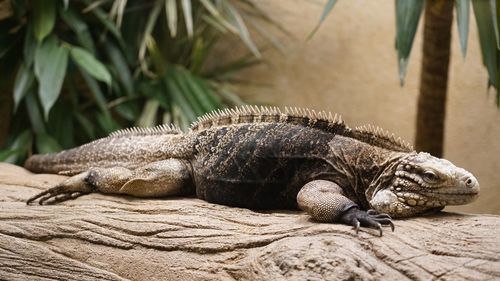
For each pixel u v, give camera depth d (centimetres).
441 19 226
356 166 187
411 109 290
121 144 211
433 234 175
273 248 178
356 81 297
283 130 193
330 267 172
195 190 202
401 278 169
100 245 189
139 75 273
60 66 246
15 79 269
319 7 300
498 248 171
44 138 254
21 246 191
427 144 236
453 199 180
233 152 195
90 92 279
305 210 183
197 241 184
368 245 174
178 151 203
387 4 294
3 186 208
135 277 185
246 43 279
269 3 302
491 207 281
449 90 287
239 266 179
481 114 284
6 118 278
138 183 199
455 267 169
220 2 273
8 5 264
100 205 196
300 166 191
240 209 193
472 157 284
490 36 213
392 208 181
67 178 211
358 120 296
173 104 264
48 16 253
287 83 302
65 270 188
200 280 181
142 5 273
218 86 278
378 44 295
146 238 187
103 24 269
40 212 195
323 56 300
